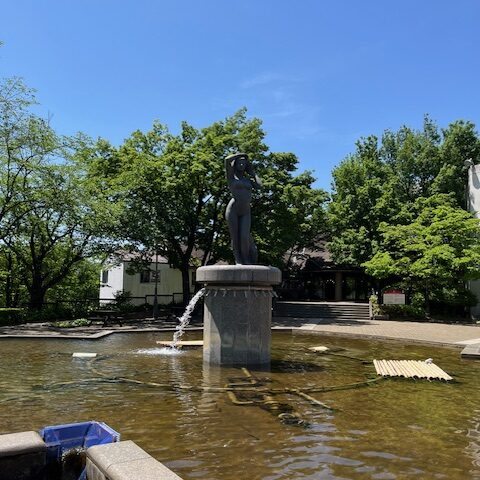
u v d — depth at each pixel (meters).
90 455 4.07
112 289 37.31
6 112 21.69
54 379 9.24
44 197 22.23
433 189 36.69
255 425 6.32
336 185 39.84
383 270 27.88
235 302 10.53
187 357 11.90
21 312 22.09
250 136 27.80
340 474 4.77
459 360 12.68
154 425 6.29
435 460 5.20
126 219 24.83
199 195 28.09
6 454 4.18
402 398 8.10
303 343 16.14
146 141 29.38
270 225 28.17
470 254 25.92
